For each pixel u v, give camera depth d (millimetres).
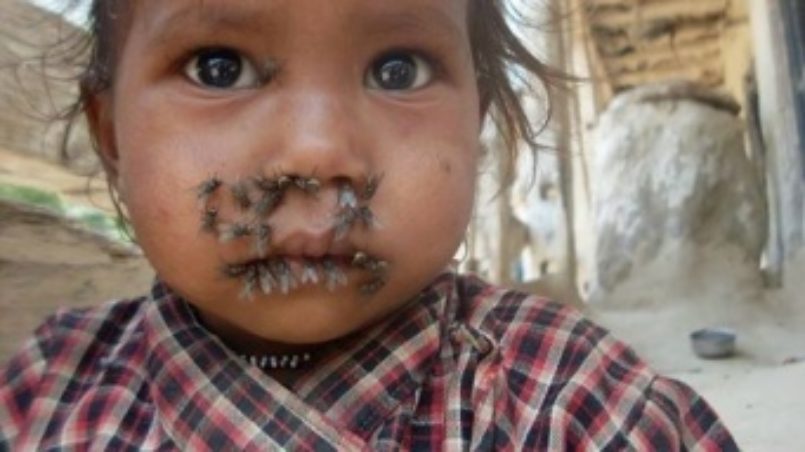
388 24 253
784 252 2643
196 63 256
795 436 1229
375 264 249
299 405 274
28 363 329
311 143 236
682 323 2381
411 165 255
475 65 331
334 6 243
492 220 2449
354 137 245
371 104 254
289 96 245
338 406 279
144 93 260
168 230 252
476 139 283
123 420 294
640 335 2344
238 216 244
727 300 2484
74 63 400
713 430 301
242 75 254
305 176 239
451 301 313
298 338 251
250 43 247
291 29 243
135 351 317
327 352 286
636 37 3172
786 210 2602
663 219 2662
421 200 255
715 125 2744
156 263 262
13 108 854
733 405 1492
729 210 2666
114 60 295
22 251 849
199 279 252
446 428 281
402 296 261
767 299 2520
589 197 2943
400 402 282
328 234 240
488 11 354
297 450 269
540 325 305
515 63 396
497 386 287
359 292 251
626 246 2656
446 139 265
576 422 277
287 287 243
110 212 821
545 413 280
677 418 292
